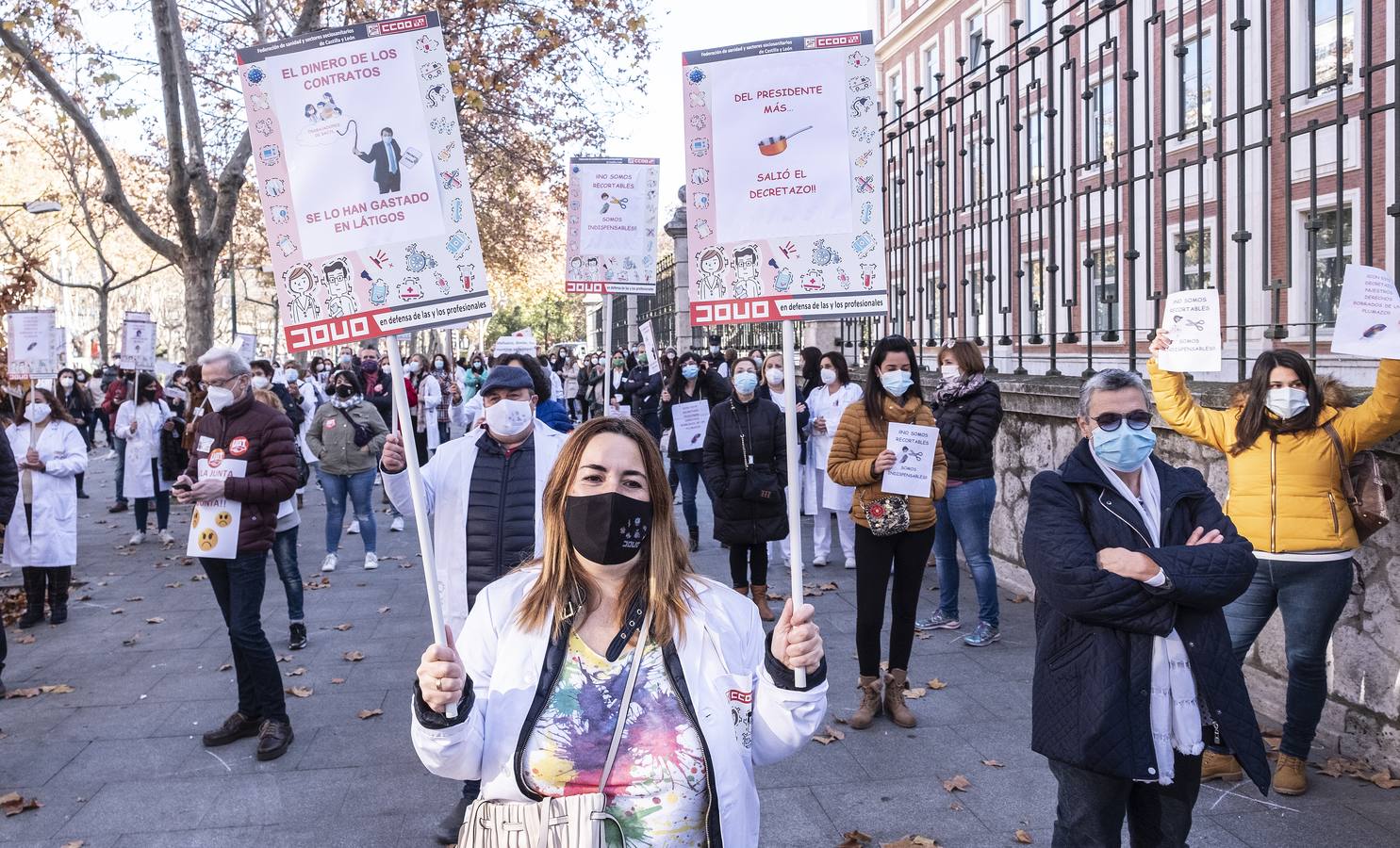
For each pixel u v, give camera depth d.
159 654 6.98
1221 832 4.02
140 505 11.50
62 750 5.22
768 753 2.21
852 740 5.11
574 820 1.94
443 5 16.83
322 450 9.62
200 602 8.54
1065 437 7.46
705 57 2.72
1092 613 2.90
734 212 2.71
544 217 35.34
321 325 2.63
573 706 2.07
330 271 2.63
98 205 29.20
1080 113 17.45
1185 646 2.94
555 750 2.04
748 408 7.39
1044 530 3.07
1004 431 8.38
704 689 2.10
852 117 2.70
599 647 2.14
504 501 4.27
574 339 79.50
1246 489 4.43
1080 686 2.96
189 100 15.62
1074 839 3.03
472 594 4.22
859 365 12.89
